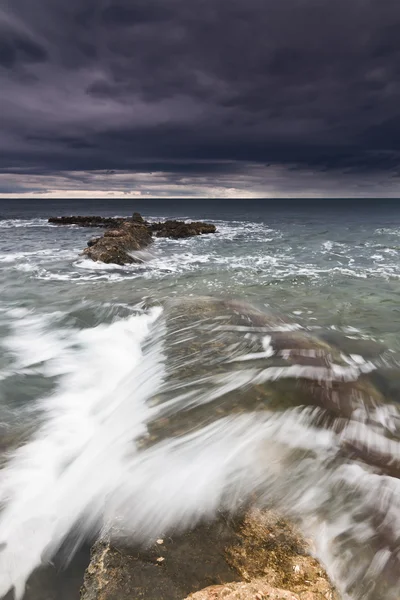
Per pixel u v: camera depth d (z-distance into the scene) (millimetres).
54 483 3916
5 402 5652
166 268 16000
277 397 5348
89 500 3652
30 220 47531
